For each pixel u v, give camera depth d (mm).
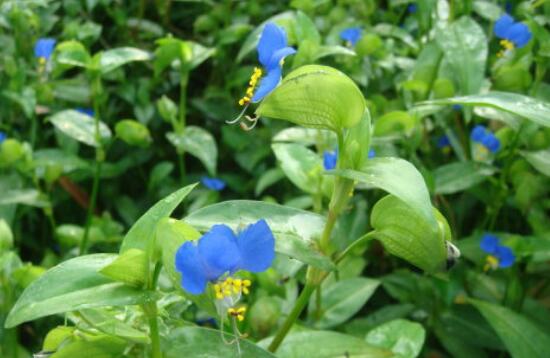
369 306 342
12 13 427
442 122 354
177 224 148
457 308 303
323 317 271
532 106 180
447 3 395
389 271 349
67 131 344
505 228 352
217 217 175
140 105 433
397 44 443
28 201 339
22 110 427
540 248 279
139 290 151
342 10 437
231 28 445
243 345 161
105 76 430
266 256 149
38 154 365
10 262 259
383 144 327
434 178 312
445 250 171
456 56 317
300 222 178
